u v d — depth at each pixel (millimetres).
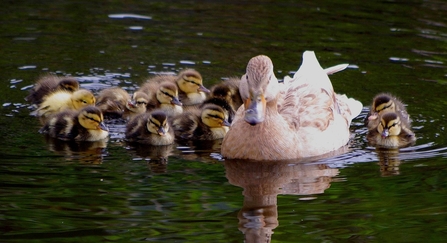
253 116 11930
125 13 21297
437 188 11531
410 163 12797
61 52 18547
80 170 12305
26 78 16984
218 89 16297
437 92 16297
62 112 14773
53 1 22156
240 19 20875
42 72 17344
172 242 9562
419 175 12156
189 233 9844
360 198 11188
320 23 20453
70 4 21969
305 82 14461
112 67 17797
